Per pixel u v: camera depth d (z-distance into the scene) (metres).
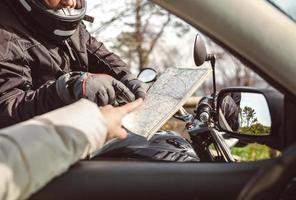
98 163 1.37
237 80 5.97
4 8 2.02
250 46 1.32
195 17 1.33
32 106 1.79
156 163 1.38
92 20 2.43
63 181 1.30
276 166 1.11
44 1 2.02
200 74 1.73
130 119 1.62
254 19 1.32
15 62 1.97
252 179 1.14
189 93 1.67
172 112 1.62
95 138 1.32
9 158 1.19
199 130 1.92
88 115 1.33
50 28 2.07
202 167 1.36
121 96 1.78
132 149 1.72
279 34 1.32
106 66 2.47
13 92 1.89
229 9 1.32
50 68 2.07
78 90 1.69
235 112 1.70
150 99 1.72
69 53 2.18
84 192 1.30
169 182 1.32
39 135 1.25
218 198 1.31
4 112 1.83
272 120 1.47
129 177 1.32
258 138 1.57
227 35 1.32
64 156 1.26
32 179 1.20
